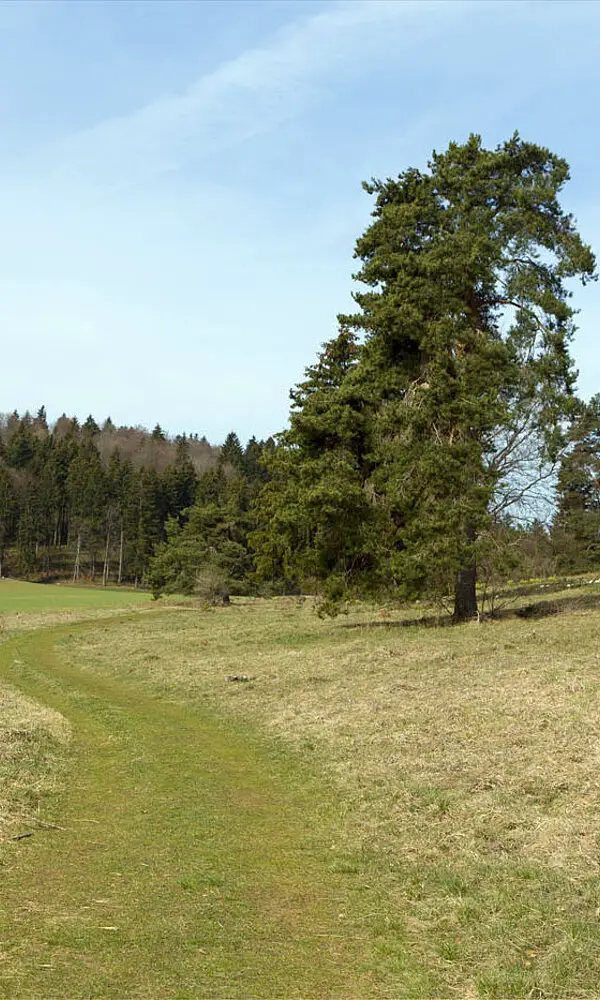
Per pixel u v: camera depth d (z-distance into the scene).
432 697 15.38
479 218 27.34
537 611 29.34
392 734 12.96
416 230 28.31
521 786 9.55
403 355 29.34
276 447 32.62
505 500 27.73
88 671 24.92
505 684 15.70
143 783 11.07
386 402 28.55
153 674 22.80
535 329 27.75
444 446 25.81
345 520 27.25
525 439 28.09
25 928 6.07
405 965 5.68
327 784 10.95
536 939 5.96
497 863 7.50
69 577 110.19
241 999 5.09
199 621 42.12
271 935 6.15
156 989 5.17
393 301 27.02
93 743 13.91
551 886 6.80
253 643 28.77
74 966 5.45
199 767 12.12
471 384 26.44
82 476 120.75
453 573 27.02
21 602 66.56
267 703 17.22
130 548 111.38
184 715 16.94
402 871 7.61
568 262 27.52
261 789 10.94
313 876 7.53
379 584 28.20
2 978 5.20
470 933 6.18
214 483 112.06
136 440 193.50
